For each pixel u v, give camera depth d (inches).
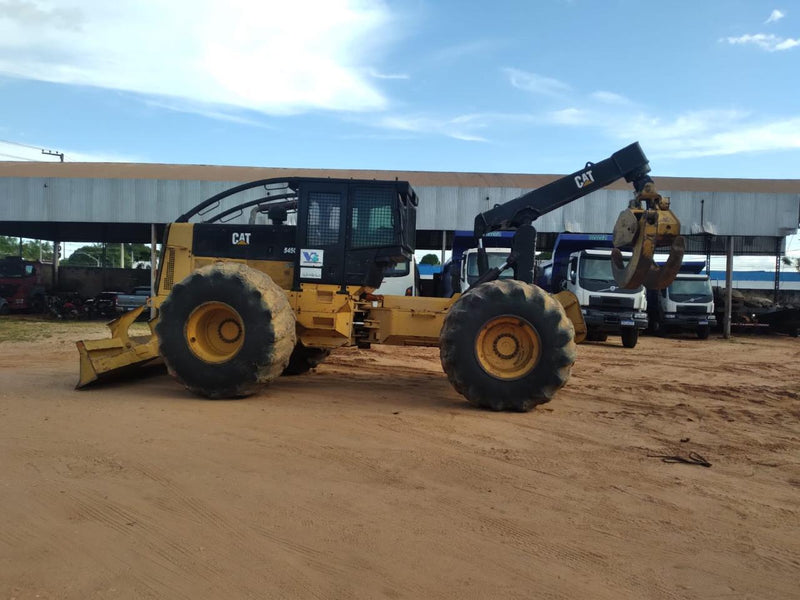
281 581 107.2
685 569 115.3
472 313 243.0
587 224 721.6
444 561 115.7
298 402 251.9
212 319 256.4
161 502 140.3
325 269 273.4
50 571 109.1
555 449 191.5
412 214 295.9
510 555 119.0
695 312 745.0
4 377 304.8
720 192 730.2
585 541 125.9
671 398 289.6
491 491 152.6
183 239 294.7
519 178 864.9
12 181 701.3
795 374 398.0
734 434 218.4
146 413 225.0
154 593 102.6
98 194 701.9
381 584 106.8
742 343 688.4
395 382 313.7
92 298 864.3
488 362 247.0
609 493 153.5
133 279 1031.6
